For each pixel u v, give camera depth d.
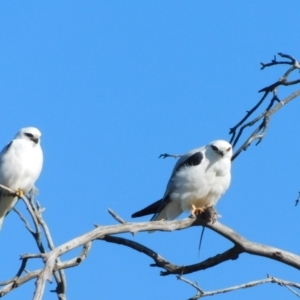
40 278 7.62
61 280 9.33
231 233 10.12
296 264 9.95
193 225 10.33
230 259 10.27
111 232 9.17
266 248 9.98
